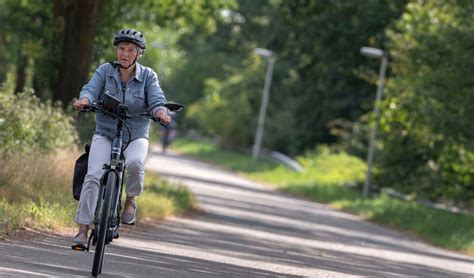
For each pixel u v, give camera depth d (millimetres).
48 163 32344
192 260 23250
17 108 33812
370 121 67062
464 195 63375
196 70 166375
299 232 39875
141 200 35969
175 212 39594
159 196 40125
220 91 140250
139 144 17875
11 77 44906
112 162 17453
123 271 18922
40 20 61844
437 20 56906
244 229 37344
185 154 140000
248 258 25938
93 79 17828
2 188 27531
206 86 161125
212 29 67812
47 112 37031
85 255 20672
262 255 27484
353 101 110812
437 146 62656
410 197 65938
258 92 137875
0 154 31250
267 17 126750
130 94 17922
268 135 129875
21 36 62375
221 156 128625
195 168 96812
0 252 18969
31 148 34125
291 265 25406
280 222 44344
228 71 161250
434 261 33938
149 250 24172
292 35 94062
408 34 58156
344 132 96000
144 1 61094
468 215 53844
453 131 55625
